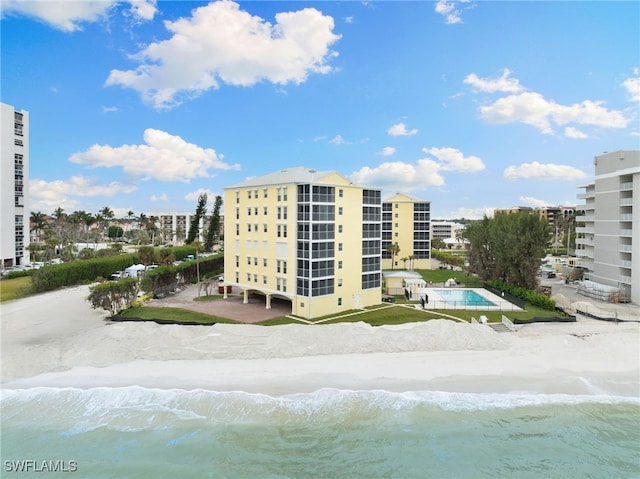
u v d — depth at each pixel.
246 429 28.95
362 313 54.84
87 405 31.70
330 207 53.94
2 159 91.88
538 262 67.19
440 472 25.09
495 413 31.06
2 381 34.75
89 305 58.31
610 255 71.62
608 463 26.05
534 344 42.56
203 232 175.88
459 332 43.69
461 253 149.50
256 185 58.38
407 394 33.28
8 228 93.38
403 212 108.44
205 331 44.69
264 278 58.28
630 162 69.56
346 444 27.52
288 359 39.09
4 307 57.56
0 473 24.67
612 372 36.88
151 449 26.94
